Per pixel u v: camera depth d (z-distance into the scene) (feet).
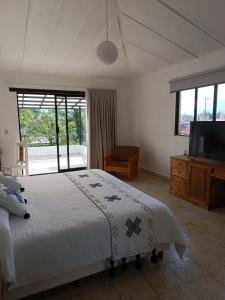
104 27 10.39
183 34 10.20
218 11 8.18
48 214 5.68
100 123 17.16
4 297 4.57
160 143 15.52
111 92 17.33
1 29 9.84
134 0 8.48
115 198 6.77
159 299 5.13
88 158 17.22
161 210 6.11
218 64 10.96
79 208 6.04
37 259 4.56
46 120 17.13
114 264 5.71
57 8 8.71
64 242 4.83
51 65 14.05
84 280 5.75
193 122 11.42
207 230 8.29
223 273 5.98
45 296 5.24
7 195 5.47
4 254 4.09
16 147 14.99
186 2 8.06
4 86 14.46
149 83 16.16
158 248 6.28
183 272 6.01
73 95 16.80
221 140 10.10
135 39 11.55
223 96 11.02
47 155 20.80
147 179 15.10
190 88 12.44
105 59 7.55
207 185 10.01
